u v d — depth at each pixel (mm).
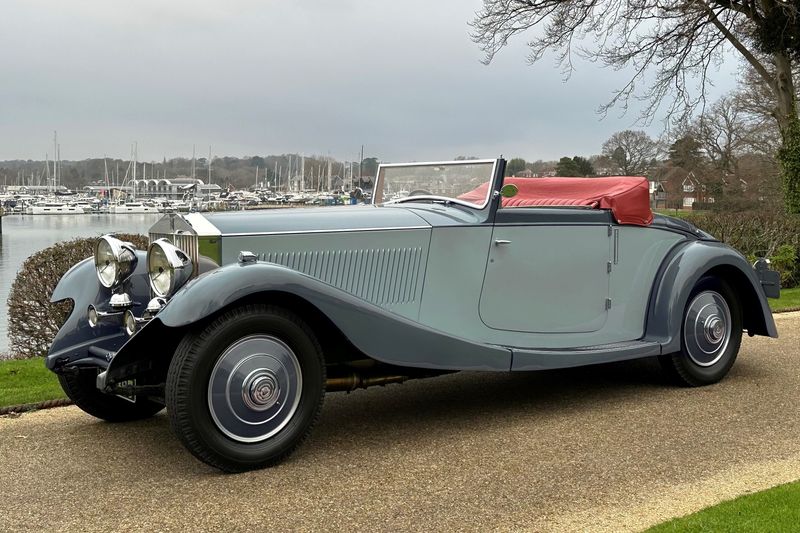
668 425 4293
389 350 3756
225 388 3379
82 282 4371
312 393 3627
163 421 4469
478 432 4168
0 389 5246
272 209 4406
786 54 18500
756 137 34125
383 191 5348
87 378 4254
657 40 19062
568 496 3250
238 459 3424
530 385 5297
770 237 13742
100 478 3479
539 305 4637
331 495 3248
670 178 39219
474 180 4586
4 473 3564
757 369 5727
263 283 3375
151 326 3371
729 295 5309
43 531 2910
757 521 2885
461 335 4348
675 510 3104
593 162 35219
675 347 4977
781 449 3871
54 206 73875
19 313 7895
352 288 4055
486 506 3139
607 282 4922
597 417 4465
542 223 4605
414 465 3627
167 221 4105
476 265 4387
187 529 2914
